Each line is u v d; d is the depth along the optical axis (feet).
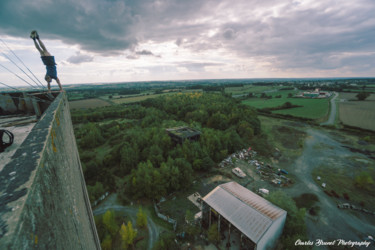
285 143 194.59
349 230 88.53
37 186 7.74
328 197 110.42
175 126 230.07
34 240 6.14
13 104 34.32
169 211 101.60
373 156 161.58
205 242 83.82
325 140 201.67
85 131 215.72
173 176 114.11
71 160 23.68
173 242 81.35
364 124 246.27
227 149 166.09
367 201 106.32
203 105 320.09
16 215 5.48
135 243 83.56
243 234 74.64
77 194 20.77
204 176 133.90
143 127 251.19
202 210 93.20
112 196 115.65
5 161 13.41
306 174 135.13
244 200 87.25
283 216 79.82
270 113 328.90
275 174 134.31
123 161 140.97
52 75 37.01
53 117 15.64
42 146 10.52
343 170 139.23
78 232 14.85
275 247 81.15
